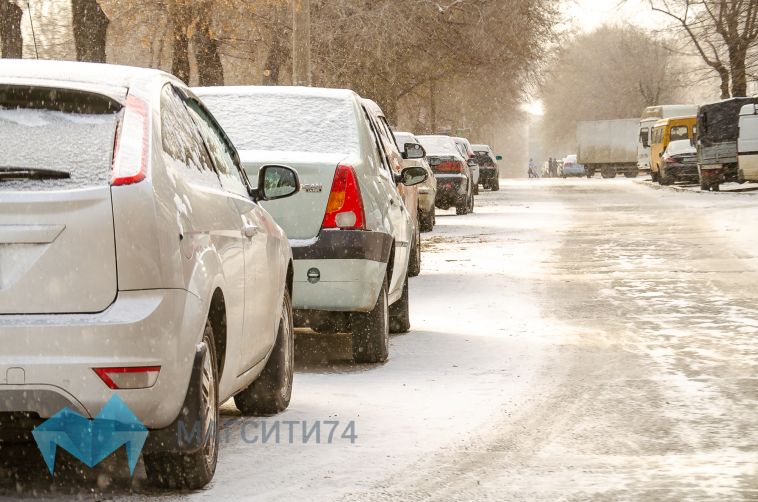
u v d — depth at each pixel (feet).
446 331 118.52
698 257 195.31
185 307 52.65
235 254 61.67
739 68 533.55
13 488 57.41
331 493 57.06
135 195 51.52
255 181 92.48
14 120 52.90
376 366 97.60
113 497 55.93
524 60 479.41
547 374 92.63
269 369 75.51
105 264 50.93
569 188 600.39
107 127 53.11
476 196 497.05
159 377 51.42
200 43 360.07
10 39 272.92
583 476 60.44
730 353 101.81
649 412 77.10
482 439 69.51
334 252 91.25
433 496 56.59
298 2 241.35
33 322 50.16
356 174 93.35
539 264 189.26
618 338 111.86
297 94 102.27
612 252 208.64
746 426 72.54
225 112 100.01
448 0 440.86
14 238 50.52
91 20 294.46
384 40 404.36
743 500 55.57
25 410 50.31
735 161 449.48
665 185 542.98
